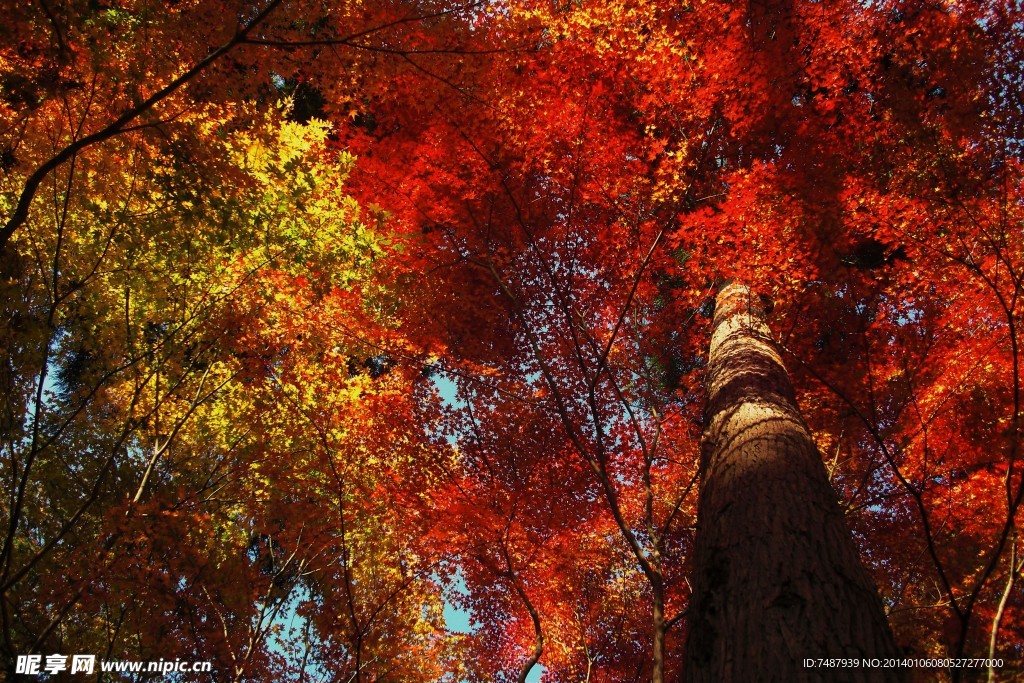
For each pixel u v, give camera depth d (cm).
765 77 631
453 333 776
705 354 773
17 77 413
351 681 661
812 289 577
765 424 431
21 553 562
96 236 555
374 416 651
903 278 557
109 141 497
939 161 493
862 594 294
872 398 496
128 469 640
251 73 493
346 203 672
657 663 322
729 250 572
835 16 626
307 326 632
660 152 602
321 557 689
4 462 550
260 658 602
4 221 517
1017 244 488
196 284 610
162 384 656
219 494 648
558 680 802
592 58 612
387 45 511
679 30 684
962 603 614
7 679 444
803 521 333
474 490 662
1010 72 477
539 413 691
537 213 732
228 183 503
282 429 635
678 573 785
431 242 743
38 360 484
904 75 554
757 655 266
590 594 796
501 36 544
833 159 586
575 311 579
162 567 524
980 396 557
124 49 456
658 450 774
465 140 631
